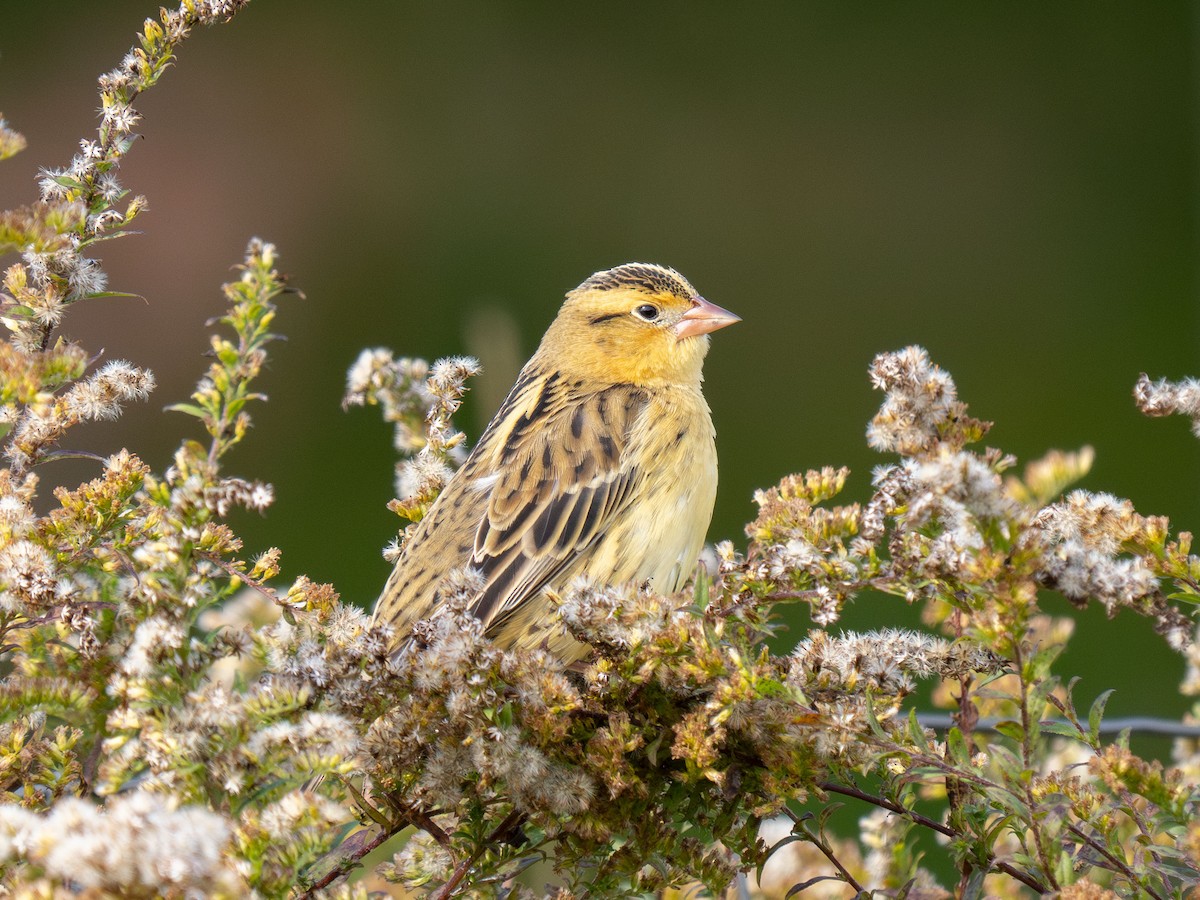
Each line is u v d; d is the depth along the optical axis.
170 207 24.66
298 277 24.78
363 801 6.10
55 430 6.54
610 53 27.81
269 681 5.47
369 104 26.67
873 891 6.24
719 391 24.94
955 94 27.66
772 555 6.33
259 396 6.15
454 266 25.58
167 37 6.78
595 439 10.08
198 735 5.09
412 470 8.33
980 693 6.27
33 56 24.47
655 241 26.92
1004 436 23.62
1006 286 26.23
